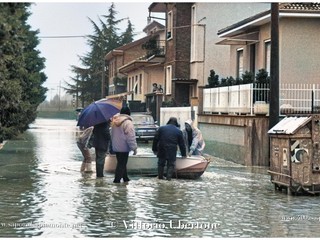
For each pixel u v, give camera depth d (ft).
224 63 140.77
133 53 249.75
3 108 63.57
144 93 181.57
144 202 46.06
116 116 59.00
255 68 100.99
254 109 79.56
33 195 48.91
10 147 107.96
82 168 67.77
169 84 153.89
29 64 118.62
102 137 62.49
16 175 63.77
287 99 81.87
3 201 45.70
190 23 145.28
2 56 36.94
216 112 94.89
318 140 50.90
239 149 81.97
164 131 61.52
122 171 58.65
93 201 46.09
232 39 97.91
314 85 81.71
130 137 58.18
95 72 323.78
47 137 145.28
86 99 326.44
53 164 76.43
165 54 158.10
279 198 49.34
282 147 51.98
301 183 50.57
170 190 53.36
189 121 67.67
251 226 37.09
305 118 50.88
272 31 70.79
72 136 151.43
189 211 42.29
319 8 86.48
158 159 62.69
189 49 145.69
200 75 140.46
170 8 151.74
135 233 34.45
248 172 70.44
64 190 52.19
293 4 86.48
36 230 34.94
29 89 122.62
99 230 35.17
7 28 31.17
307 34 87.97
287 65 87.56
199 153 67.36
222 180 61.87
